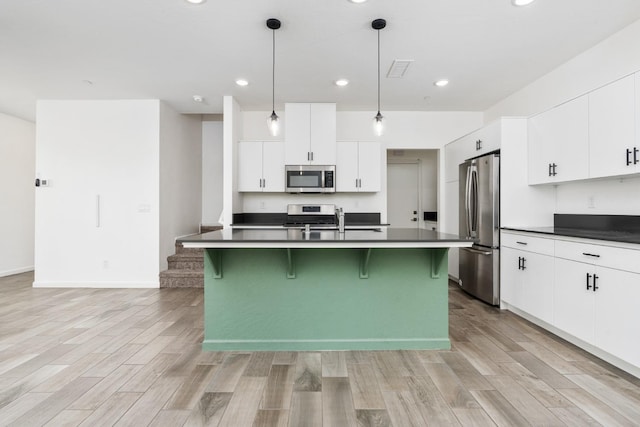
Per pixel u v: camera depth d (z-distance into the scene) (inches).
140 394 75.5
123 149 179.6
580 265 97.6
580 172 110.4
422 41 115.8
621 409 69.2
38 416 67.3
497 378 82.5
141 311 137.6
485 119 196.7
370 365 90.4
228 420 66.2
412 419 66.3
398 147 199.5
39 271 179.3
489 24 105.0
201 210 240.1
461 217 169.8
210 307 100.5
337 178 187.3
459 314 133.6
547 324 115.3
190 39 114.2
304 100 178.4
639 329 79.6
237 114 183.9
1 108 194.4
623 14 99.8
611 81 108.2
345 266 101.3
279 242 82.7
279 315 101.3
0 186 205.0
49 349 99.9
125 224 180.4
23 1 92.9
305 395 75.2
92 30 108.3
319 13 99.0
